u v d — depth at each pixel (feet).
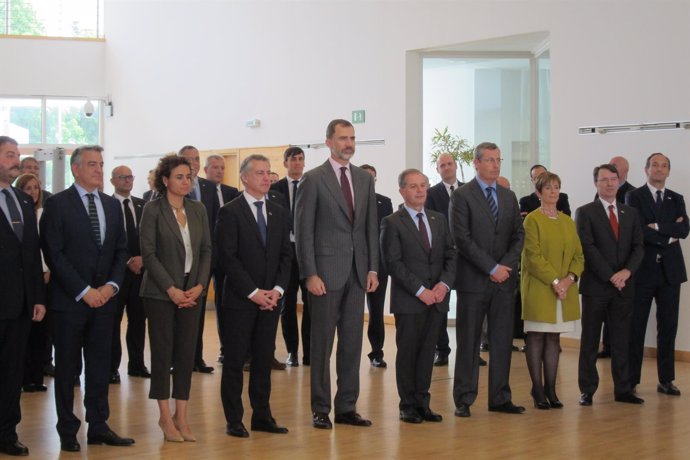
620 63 25.35
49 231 14.06
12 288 13.65
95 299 14.01
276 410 17.31
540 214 17.85
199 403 17.85
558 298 17.46
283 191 22.57
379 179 31.63
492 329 17.11
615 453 14.15
